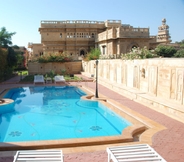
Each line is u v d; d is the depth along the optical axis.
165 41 51.19
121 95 16.58
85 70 35.84
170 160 5.96
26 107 14.55
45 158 4.61
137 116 10.35
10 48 37.44
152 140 7.42
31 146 6.91
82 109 13.93
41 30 45.66
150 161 4.54
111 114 12.50
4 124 10.91
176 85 11.27
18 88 22.20
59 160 4.54
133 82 16.94
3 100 14.74
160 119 10.01
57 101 16.39
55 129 10.09
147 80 14.58
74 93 20.02
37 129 10.13
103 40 38.31
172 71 11.60
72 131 9.82
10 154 6.38
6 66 32.22
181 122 9.52
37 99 17.27
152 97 13.30
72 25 46.06
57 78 25.55
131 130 8.43
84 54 47.19
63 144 7.10
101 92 18.08
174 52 30.67
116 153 4.87
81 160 5.94
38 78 25.42
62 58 36.81
